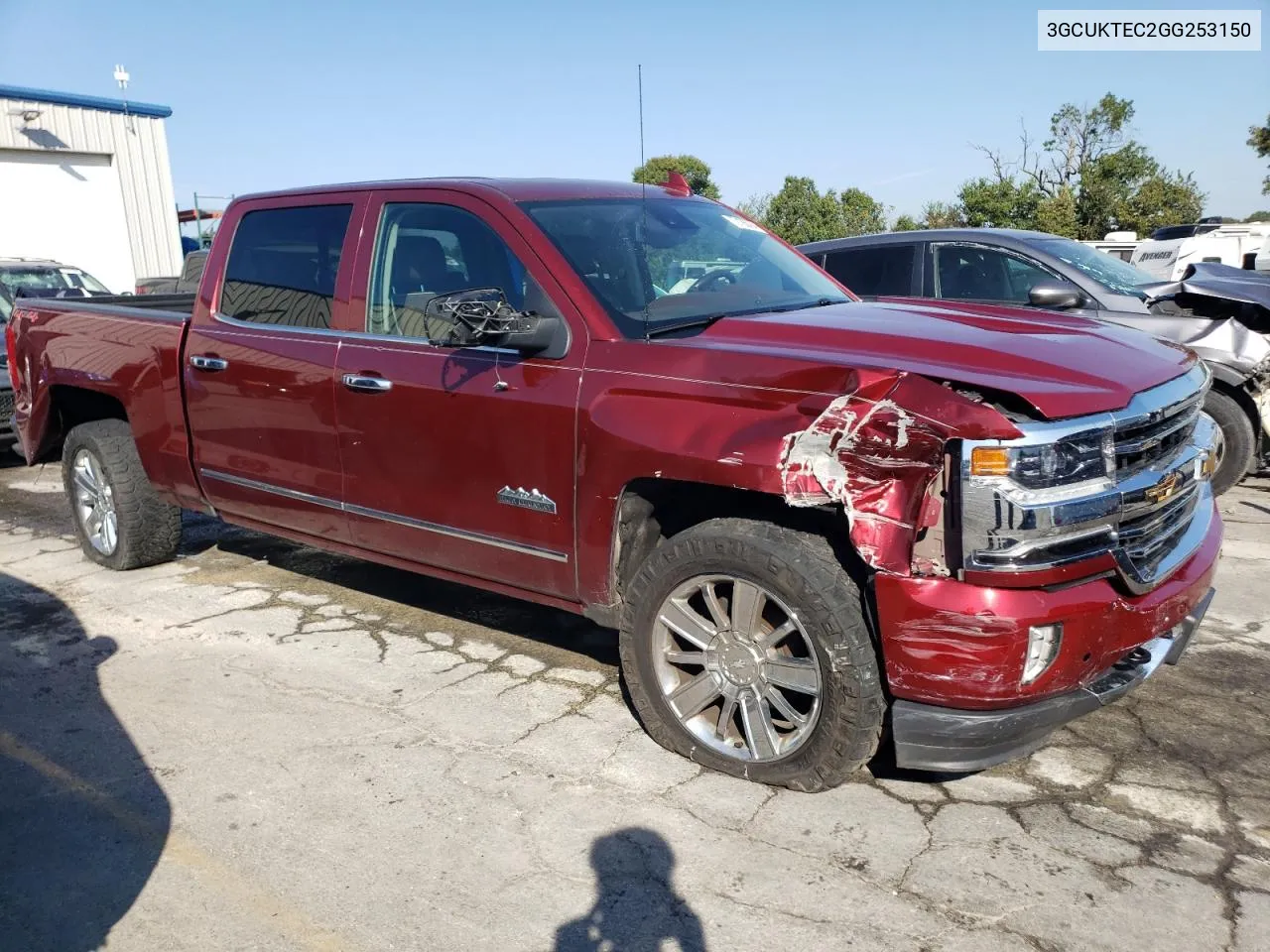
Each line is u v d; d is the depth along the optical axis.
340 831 3.12
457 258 3.94
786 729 3.41
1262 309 6.34
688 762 3.47
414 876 2.89
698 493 3.33
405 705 3.96
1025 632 2.72
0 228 21.12
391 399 3.95
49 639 4.74
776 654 3.20
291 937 2.66
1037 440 2.71
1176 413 3.14
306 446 4.35
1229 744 3.54
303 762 3.54
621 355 3.38
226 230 4.85
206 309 4.84
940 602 2.76
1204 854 2.90
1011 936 2.57
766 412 3.01
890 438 2.79
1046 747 3.53
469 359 3.73
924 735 2.88
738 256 4.27
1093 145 42.44
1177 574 3.15
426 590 5.30
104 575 5.67
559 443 3.46
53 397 5.69
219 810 3.26
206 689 4.15
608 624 3.63
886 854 2.93
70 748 3.69
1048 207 39.22
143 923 2.73
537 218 3.80
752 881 2.82
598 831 3.08
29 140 21.08
